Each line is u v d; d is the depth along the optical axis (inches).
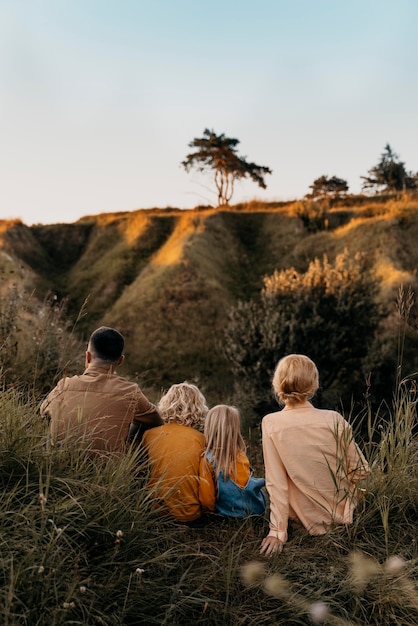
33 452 104.1
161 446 123.6
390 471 125.6
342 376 580.1
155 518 108.1
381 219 1079.6
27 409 125.6
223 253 1138.0
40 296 1053.2
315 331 549.6
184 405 132.2
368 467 120.2
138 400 129.6
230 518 123.0
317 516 116.9
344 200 1429.6
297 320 558.3
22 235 1277.1
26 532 87.2
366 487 123.5
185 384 138.1
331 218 1210.0
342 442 119.3
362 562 95.6
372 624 91.5
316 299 572.7
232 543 112.7
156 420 135.3
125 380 132.6
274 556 105.0
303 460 117.8
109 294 1064.8
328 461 118.0
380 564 102.3
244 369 560.7
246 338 565.6
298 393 122.8
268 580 92.8
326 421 121.3
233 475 123.2
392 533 114.4
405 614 92.6
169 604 88.5
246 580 95.2
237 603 93.6
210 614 89.5
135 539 96.7
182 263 1018.7
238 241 1194.0
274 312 569.0
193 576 97.1
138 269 1130.7
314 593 94.1
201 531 118.2
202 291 952.9
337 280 588.1
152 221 1259.8
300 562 104.9
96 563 92.4
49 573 78.5
